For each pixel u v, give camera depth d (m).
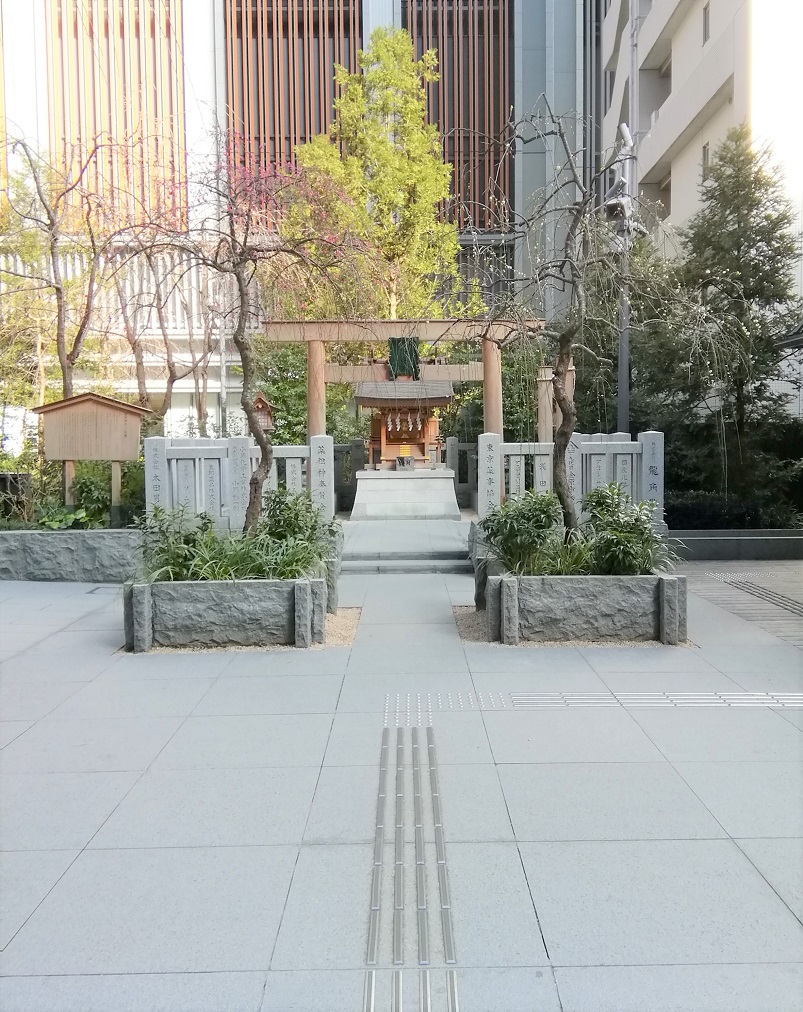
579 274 7.72
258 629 7.10
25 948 2.81
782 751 4.52
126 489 12.11
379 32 20.66
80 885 3.20
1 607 9.06
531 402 16.73
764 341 13.20
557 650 6.83
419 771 4.29
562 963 2.70
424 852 3.43
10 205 14.55
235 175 11.29
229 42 29.41
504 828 3.63
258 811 3.84
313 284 10.69
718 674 6.06
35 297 15.15
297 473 11.70
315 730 4.96
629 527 7.57
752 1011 2.46
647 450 10.66
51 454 11.27
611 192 8.48
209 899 3.10
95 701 5.60
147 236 11.80
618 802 3.88
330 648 7.01
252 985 2.61
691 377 11.70
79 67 25.39
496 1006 2.50
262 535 7.77
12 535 10.77
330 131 21.73
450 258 18.02
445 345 18.22
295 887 3.17
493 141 9.39
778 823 3.65
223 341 18.67
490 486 11.01
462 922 2.93
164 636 7.08
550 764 4.36
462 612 8.48
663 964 2.68
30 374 16.23
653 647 6.91
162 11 25.81
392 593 9.59
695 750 4.55
